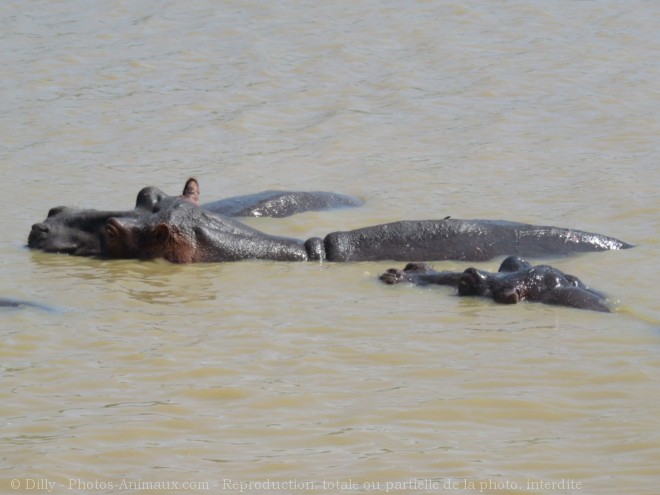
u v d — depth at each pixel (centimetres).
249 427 3497
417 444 3369
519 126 8131
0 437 3412
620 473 3172
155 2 11950
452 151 7569
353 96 9006
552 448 3341
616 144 7612
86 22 11206
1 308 4644
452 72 9600
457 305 4716
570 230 5578
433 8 11581
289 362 4044
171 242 5397
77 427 3484
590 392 3766
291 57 10044
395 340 4272
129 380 3875
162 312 4628
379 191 6712
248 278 5150
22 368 3984
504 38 10575
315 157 7550
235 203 6244
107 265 5366
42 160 7500
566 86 9125
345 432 3456
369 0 11906
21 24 11169
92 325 4447
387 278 5031
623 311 4597
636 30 10756
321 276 5191
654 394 3738
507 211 6206
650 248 5503
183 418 3556
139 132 8188
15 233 5916
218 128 8269
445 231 5562
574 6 11662
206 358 4081
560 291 4728
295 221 6106
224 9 11631
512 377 3891
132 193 6750
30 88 9262
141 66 9838
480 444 3369
